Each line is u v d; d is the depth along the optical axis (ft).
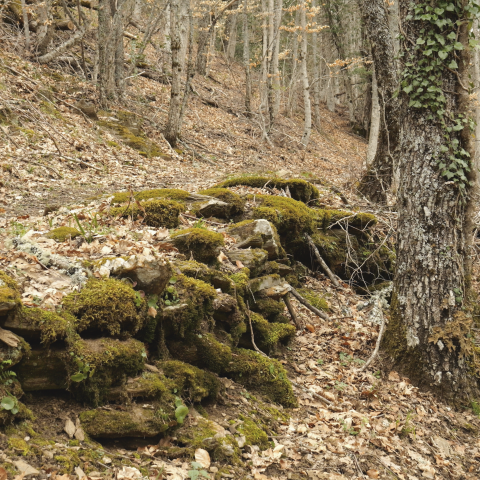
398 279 18.31
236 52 119.96
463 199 17.39
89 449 9.17
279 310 17.83
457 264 17.38
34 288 10.88
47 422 9.33
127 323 11.03
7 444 8.25
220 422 11.92
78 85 49.75
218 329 14.30
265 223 20.04
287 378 15.25
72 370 9.75
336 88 127.13
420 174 17.49
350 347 18.74
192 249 16.20
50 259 12.30
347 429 13.60
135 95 58.54
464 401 16.84
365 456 12.74
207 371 13.03
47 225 18.37
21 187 28.40
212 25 56.13
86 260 12.55
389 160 33.96
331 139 88.48
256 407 13.33
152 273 11.90
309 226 24.58
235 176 36.22
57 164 34.09
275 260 20.76
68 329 9.84
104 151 40.34
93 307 10.47
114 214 19.10
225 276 14.90
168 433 10.55
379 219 28.19
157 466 9.50
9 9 53.31
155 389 10.66
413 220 17.71
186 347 12.81
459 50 17.01
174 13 48.08
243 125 68.74
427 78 17.01
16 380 9.15
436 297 17.33
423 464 13.44
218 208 21.88
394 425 14.70
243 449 11.30
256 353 14.93
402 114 18.22
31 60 48.91
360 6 32.12
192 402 11.73
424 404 16.40
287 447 12.12
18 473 7.79
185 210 20.92
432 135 17.28
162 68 69.67
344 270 25.64
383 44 31.42
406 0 17.37
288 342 17.79
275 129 70.59
